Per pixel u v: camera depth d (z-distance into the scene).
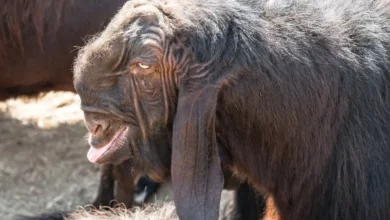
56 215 11.72
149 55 7.47
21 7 13.26
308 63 8.06
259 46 7.86
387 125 8.56
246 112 7.99
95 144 8.02
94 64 7.66
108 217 9.26
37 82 13.99
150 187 13.83
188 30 7.58
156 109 7.77
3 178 15.73
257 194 10.62
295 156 8.34
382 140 8.53
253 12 7.99
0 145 16.55
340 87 8.28
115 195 13.64
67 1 13.01
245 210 11.53
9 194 15.37
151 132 7.91
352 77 8.34
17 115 17.52
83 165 16.05
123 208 11.42
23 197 15.30
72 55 13.40
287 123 8.12
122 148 8.00
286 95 8.01
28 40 13.43
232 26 7.82
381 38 8.62
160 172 8.20
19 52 13.59
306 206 8.67
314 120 8.22
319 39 8.18
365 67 8.45
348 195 8.55
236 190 11.42
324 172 8.52
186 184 7.83
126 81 7.66
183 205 7.83
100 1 12.91
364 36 8.52
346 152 8.45
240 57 7.75
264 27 7.96
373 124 8.48
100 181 13.96
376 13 8.78
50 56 13.50
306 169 8.45
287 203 8.73
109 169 13.59
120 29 7.56
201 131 7.71
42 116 17.52
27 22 13.31
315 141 8.32
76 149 16.45
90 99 7.79
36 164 16.06
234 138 8.21
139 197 13.82
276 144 8.24
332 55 8.20
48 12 13.14
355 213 8.60
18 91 14.27
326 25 8.27
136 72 7.59
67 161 16.17
